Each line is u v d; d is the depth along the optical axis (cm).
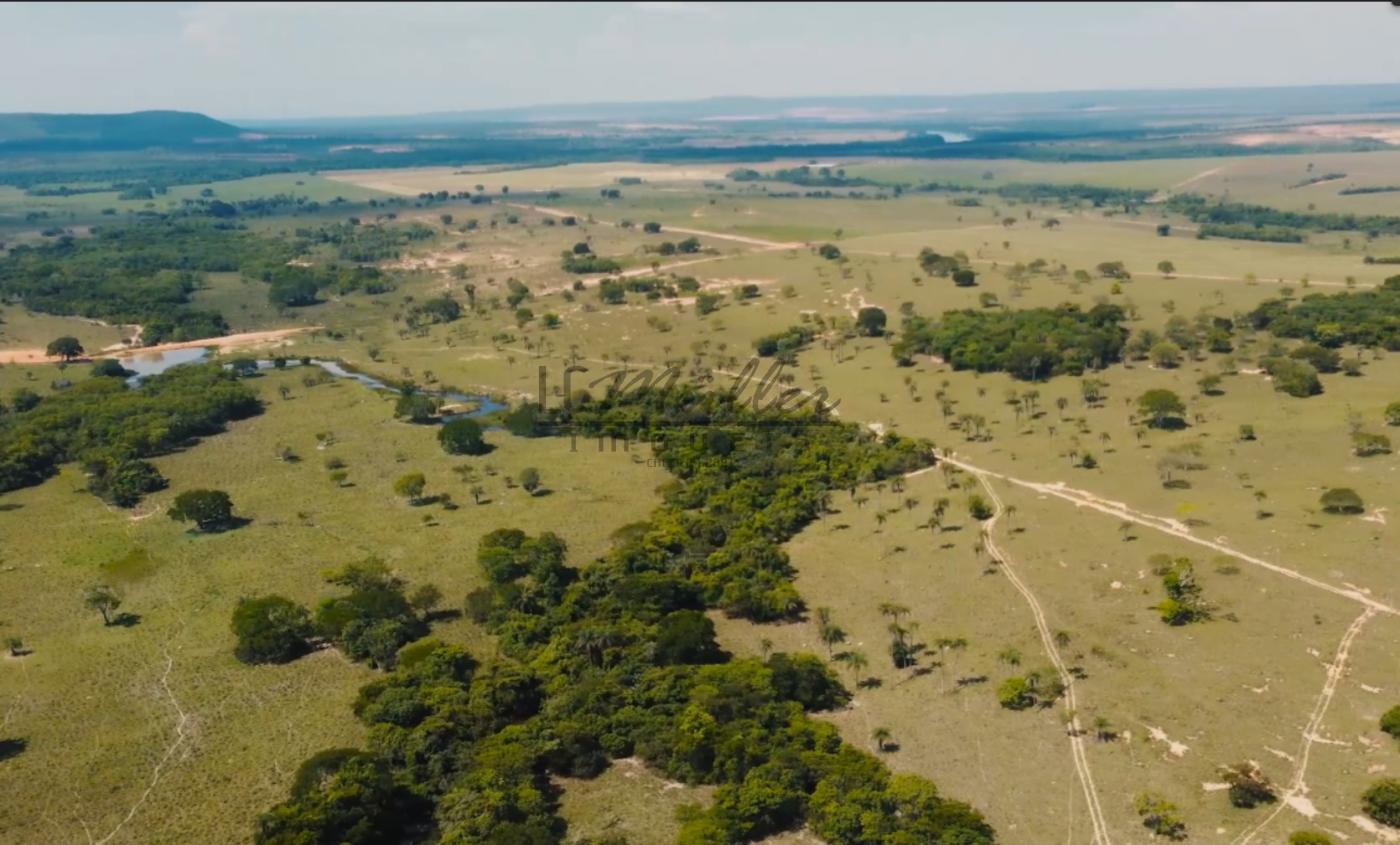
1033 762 10650
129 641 13812
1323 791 9794
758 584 14500
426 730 10888
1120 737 10894
